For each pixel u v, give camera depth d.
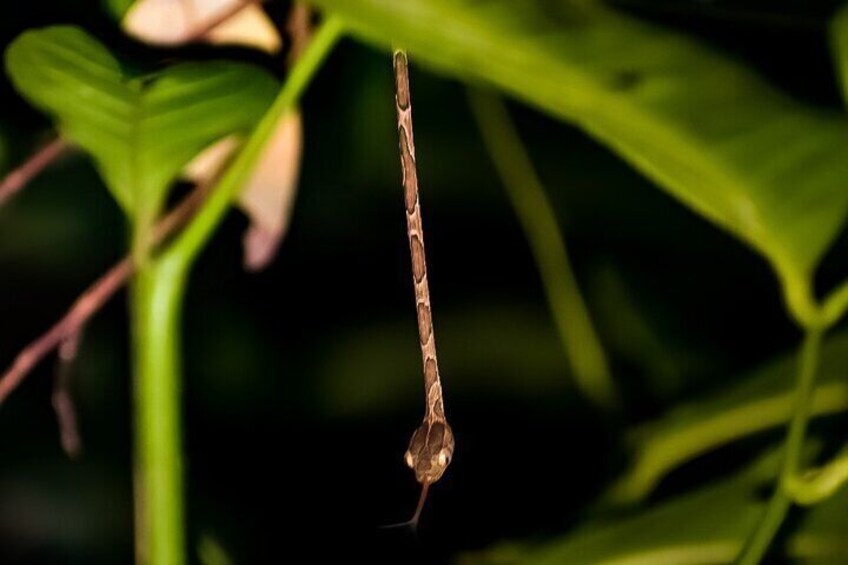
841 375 0.64
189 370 0.91
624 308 0.91
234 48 0.61
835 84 0.56
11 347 0.88
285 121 0.62
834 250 0.67
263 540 0.88
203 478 0.89
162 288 0.57
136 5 0.60
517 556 0.71
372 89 0.87
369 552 0.87
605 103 0.55
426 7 0.54
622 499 0.69
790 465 0.56
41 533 0.89
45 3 0.64
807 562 0.61
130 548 0.89
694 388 0.90
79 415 0.89
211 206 0.57
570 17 0.54
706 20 0.56
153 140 0.56
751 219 0.55
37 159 0.64
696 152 0.55
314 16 0.61
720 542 0.61
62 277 0.88
